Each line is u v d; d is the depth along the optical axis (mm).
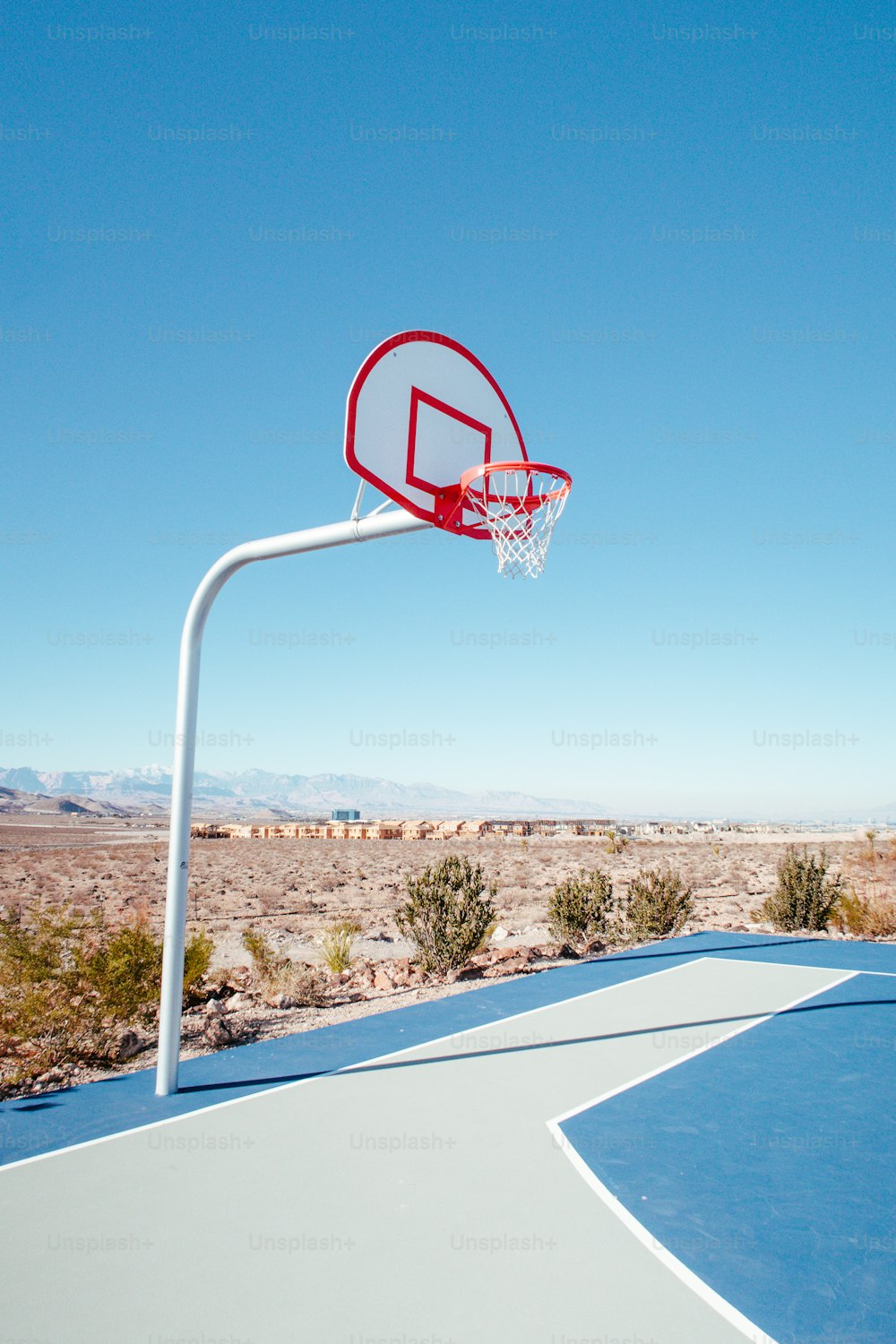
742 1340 3504
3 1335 3541
